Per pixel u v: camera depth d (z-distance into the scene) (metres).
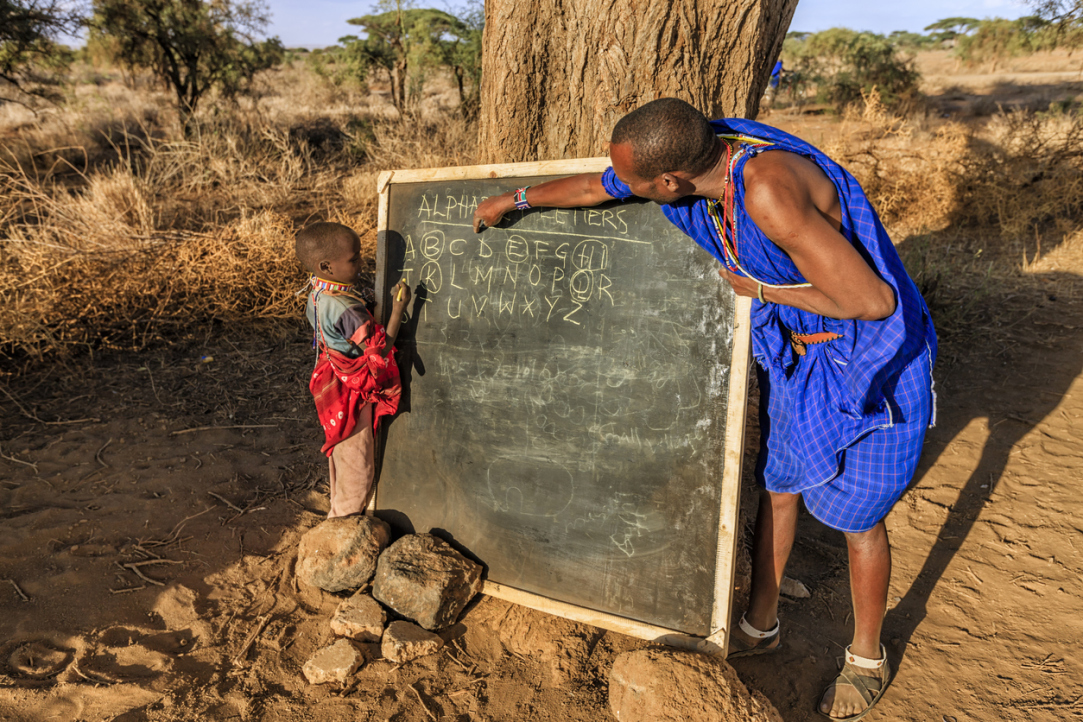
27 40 11.05
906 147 9.09
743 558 2.89
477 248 2.70
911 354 1.92
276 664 2.41
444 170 2.73
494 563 2.72
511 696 2.29
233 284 5.54
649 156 1.77
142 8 12.59
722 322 2.28
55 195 7.15
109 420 4.12
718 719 1.97
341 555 2.68
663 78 2.81
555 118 3.09
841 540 3.18
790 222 1.66
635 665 2.15
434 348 2.81
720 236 2.06
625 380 2.45
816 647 2.56
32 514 3.16
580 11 2.88
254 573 2.87
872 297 1.69
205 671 2.36
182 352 5.13
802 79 21.62
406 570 2.57
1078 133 7.75
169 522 3.16
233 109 13.83
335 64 19.30
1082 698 2.23
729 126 1.94
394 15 15.81
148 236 5.86
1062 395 4.15
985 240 7.25
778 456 2.21
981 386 4.36
